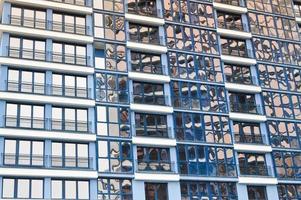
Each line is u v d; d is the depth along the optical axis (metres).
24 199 40.66
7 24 46.47
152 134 47.66
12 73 45.19
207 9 56.06
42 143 43.44
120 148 45.50
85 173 43.16
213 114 50.56
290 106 54.69
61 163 43.22
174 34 53.09
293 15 60.75
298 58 58.16
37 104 44.72
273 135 52.22
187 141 48.16
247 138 51.38
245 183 48.53
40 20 48.31
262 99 53.72
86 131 45.16
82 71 47.34
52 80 46.34
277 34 58.41
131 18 51.97
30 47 46.94
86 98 46.28
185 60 52.16
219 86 52.34
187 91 50.69
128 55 50.19
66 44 48.53
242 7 57.88
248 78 54.78
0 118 42.91
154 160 46.56
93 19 50.31
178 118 49.03
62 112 45.41
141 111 48.03
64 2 49.62
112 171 44.22
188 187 46.50
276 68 56.22
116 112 46.94
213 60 53.47
